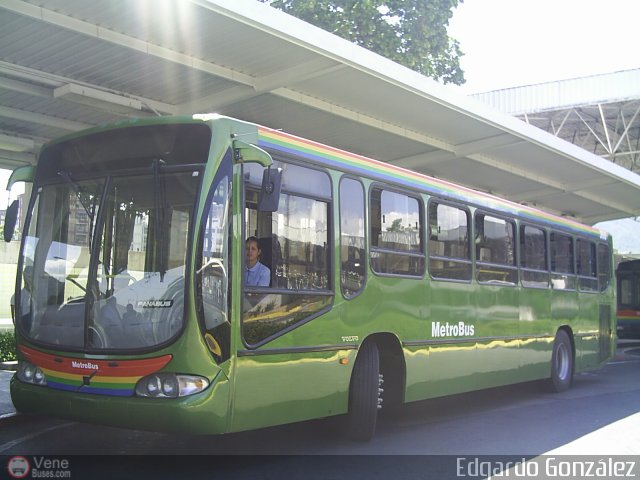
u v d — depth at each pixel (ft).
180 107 37.63
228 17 27.50
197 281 17.61
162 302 17.83
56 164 20.67
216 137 18.52
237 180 18.83
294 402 20.13
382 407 25.95
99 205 19.25
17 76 31.96
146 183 18.84
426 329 26.58
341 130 43.96
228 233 18.35
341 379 22.08
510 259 33.63
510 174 57.82
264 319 19.27
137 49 29.78
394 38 60.95
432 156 50.93
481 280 30.73
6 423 24.89
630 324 80.43
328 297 21.77
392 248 25.17
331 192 22.48
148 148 19.10
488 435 25.76
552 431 26.78
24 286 20.34
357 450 22.59
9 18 26.76
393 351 25.21
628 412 31.55
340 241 22.58
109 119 38.78
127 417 17.42
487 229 31.86
